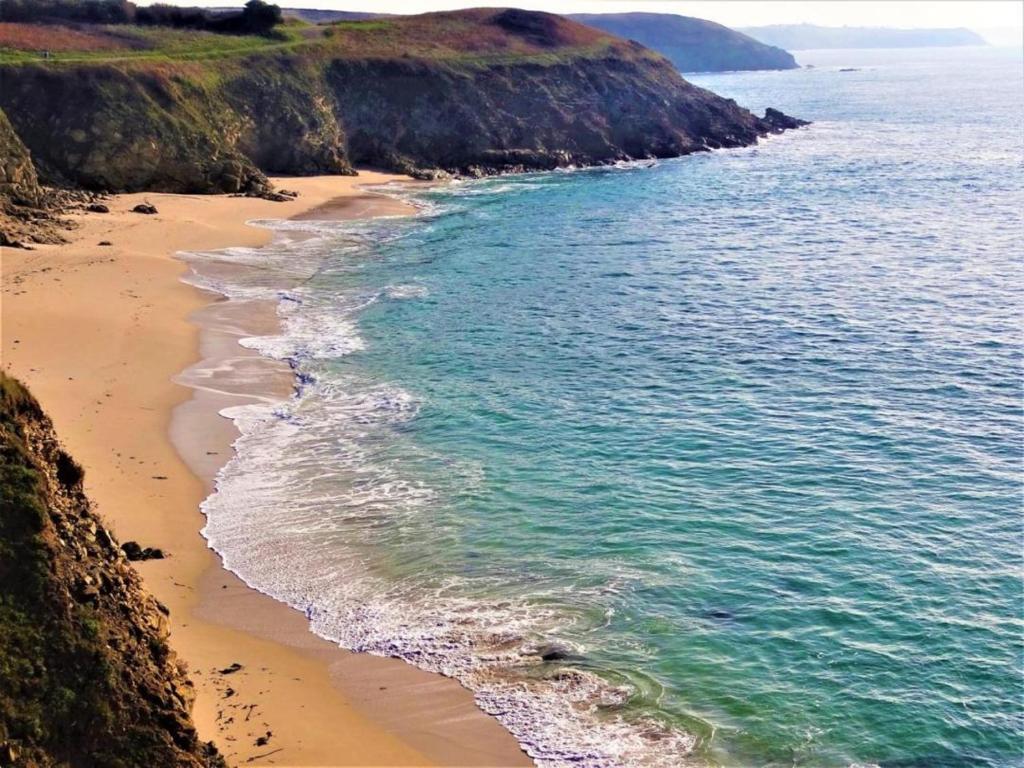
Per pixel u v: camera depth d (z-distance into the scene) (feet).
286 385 116.16
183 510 83.92
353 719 57.93
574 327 140.97
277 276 168.86
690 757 55.83
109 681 46.55
